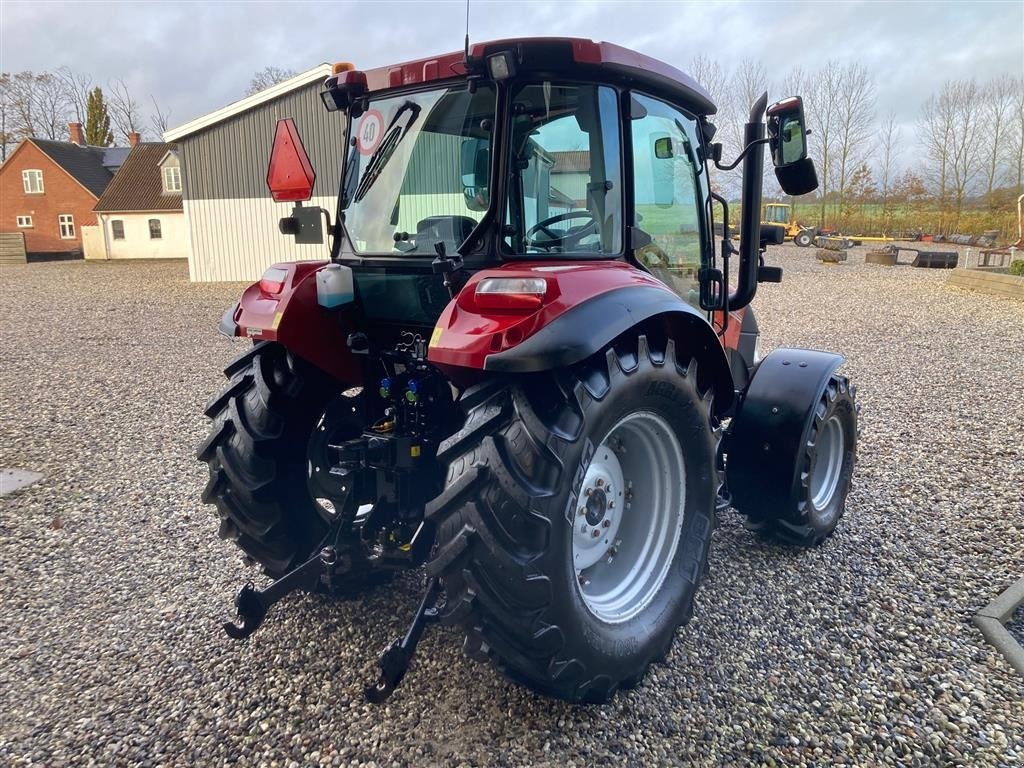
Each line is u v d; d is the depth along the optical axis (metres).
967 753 2.24
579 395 2.15
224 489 2.75
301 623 2.95
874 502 4.25
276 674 2.63
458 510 2.08
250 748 2.27
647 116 2.82
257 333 2.77
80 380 8.13
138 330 11.95
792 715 2.42
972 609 3.08
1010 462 4.90
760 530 3.59
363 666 2.66
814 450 3.36
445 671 2.62
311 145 19.08
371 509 2.60
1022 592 3.13
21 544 3.82
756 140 3.19
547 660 2.16
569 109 2.50
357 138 2.90
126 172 36.78
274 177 2.78
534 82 2.40
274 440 2.75
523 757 2.21
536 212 2.49
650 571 2.66
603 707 2.44
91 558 3.65
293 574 2.59
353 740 2.29
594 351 2.04
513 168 2.41
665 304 2.32
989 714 2.42
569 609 2.14
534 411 2.11
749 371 4.16
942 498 4.30
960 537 3.78
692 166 3.21
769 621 2.98
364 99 2.87
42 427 6.18
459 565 2.08
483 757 2.21
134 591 3.31
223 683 2.59
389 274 2.73
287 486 2.80
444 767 2.18
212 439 2.76
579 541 2.46
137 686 2.59
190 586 3.35
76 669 2.70
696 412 2.61
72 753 2.25
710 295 3.40
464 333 2.10
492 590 2.07
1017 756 2.23
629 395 2.29
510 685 2.54
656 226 2.97
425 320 2.68
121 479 4.84
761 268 3.75
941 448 5.23
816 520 3.55
